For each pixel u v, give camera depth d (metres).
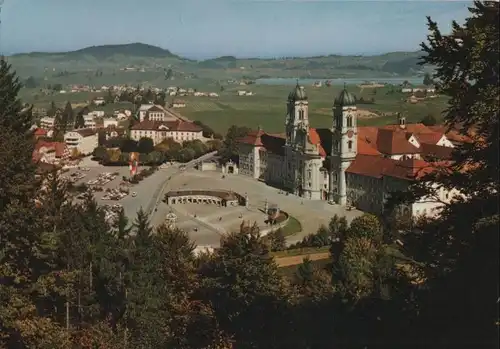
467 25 40.50
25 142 66.56
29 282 67.19
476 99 40.25
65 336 62.69
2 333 58.72
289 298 80.00
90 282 78.88
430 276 43.38
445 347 37.56
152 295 80.50
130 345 72.38
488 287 36.28
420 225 45.50
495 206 39.34
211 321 73.62
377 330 46.12
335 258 136.00
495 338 35.28
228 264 72.31
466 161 43.16
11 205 61.44
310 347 57.81
